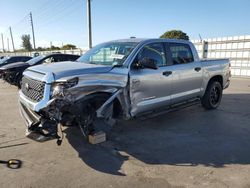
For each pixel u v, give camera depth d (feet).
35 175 11.32
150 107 16.65
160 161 12.75
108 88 13.89
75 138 15.69
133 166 12.21
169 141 15.43
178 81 18.48
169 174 11.43
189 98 20.11
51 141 15.21
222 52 61.87
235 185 10.50
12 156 13.23
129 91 14.99
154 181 10.83
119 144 14.88
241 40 57.16
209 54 65.10
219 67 22.94
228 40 59.98
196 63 20.38
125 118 15.28
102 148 14.28
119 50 16.24
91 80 13.16
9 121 19.47
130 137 16.03
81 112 12.91
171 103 18.42
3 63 55.42
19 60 57.31
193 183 10.66
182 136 16.29
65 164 12.41
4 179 10.94
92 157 13.17
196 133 16.85
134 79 15.14
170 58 18.10
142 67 15.30
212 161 12.76
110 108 14.11
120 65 14.88
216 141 15.44
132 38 17.87
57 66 14.10
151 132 17.01
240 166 12.22
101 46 17.81
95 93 13.38
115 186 10.44
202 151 13.97
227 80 24.45
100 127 14.34
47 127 12.39
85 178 11.09
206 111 22.71
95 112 13.62
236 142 15.28
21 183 10.66
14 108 23.88
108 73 13.93
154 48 17.02
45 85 12.30
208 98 22.44
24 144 14.83
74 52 98.73
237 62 58.90
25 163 12.46
